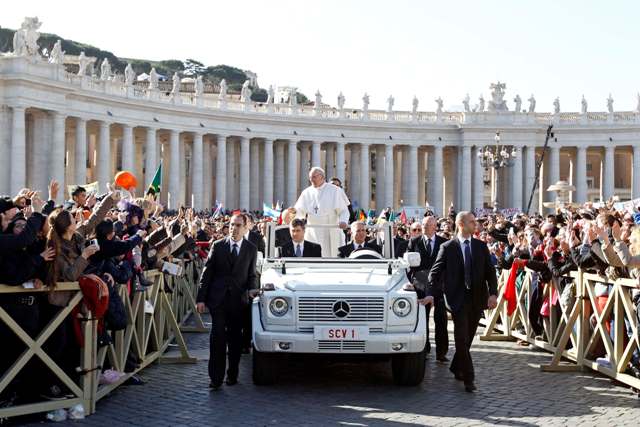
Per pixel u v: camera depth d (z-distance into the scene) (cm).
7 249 1047
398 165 9556
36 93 5456
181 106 6850
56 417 1174
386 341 1329
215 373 1398
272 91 7925
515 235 2091
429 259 1719
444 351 1702
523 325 2027
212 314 1413
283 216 1878
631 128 8356
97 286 1182
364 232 1677
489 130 8431
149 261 1641
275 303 1362
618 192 10412
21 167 5331
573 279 1694
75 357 1254
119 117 6322
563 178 10856
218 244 1442
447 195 9581
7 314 1092
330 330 1330
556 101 8544
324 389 1410
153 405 1282
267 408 1259
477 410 1258
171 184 6894
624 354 1417
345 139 8100
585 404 1308
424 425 1159
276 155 8175
